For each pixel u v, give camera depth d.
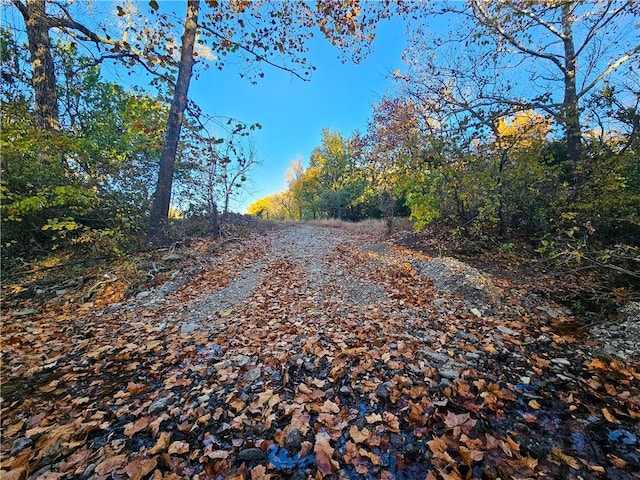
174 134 7.46
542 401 2.25
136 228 6.68
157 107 7.98
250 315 4.14
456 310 4.04
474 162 6.25
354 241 9.38
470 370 2.65
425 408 2.19
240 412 2.21
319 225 14.88
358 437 1.92
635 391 2.29
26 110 5.66
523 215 6.39
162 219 7.01
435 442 1.85
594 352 2.88
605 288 4.00
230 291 5.09
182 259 6.32
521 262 5.60
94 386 2.57
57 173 5.60
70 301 4.49
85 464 1.75
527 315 3.79
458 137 6.39
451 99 7.27
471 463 1.71
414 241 7.96
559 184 5.94
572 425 2.00
